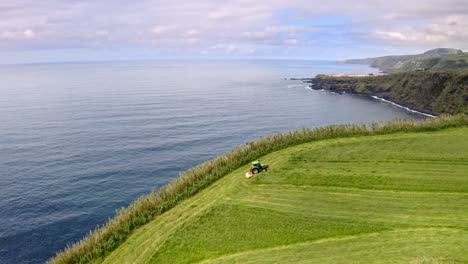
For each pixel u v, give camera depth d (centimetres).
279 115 14175
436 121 6203
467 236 3116
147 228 4006
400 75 19038
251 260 3241
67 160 8706
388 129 6150
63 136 10800
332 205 4062
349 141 5862
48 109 15650
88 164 8450
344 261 2986
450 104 14812
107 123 12562
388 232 3416
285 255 3250
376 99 18662
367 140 5838
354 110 15375
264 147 5794
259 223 3822
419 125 6119
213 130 11600
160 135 10906
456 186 4138
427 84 16525
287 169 5031
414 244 3092
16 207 6412
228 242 3566
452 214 3603
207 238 3659
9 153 9225
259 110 15288
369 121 13062
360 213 3838
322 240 3438
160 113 14500
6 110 15500
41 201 6638
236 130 11631
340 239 3409
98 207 6450
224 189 4700
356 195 4238
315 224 3703
